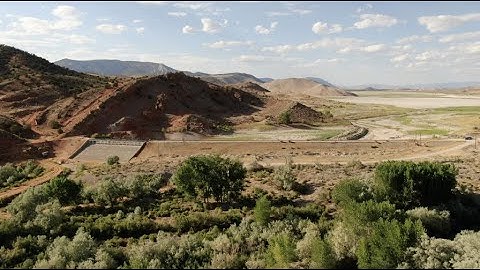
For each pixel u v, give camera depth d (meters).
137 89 149.50
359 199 47.09
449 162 77.25
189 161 56.97
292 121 153.25
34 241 39.50
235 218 47.38
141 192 57.94
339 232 33.72
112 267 31.70
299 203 54.75
